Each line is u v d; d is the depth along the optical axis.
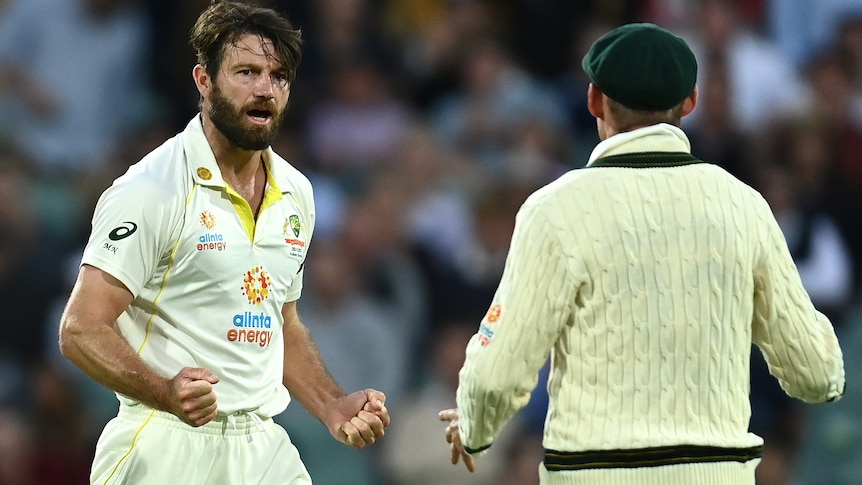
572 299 12.54
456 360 29.03
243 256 14.22
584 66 13.29
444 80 37.69
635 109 12.91
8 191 32.34
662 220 12.54
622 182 12.66
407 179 34.06
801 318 13.02
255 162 14.62
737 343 12.71
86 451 29.55
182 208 13.91
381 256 31.53
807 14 38.72
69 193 34.16
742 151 34.75
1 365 30.66
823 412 28.92
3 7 36.62
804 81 37.41
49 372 30.08
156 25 37.50
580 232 12.51
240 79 14.05
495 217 32.12
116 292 13.56
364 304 30.47
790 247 33.12
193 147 14.22
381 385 29.80
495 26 38.62
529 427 28.34
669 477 12.27
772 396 29.16
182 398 12.58
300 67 36.88
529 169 33.69
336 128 35.91
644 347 12.42
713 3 37.38
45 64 36.41
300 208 15.03
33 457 29.22
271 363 14.71
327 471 28.00
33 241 32.31
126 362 13.16
